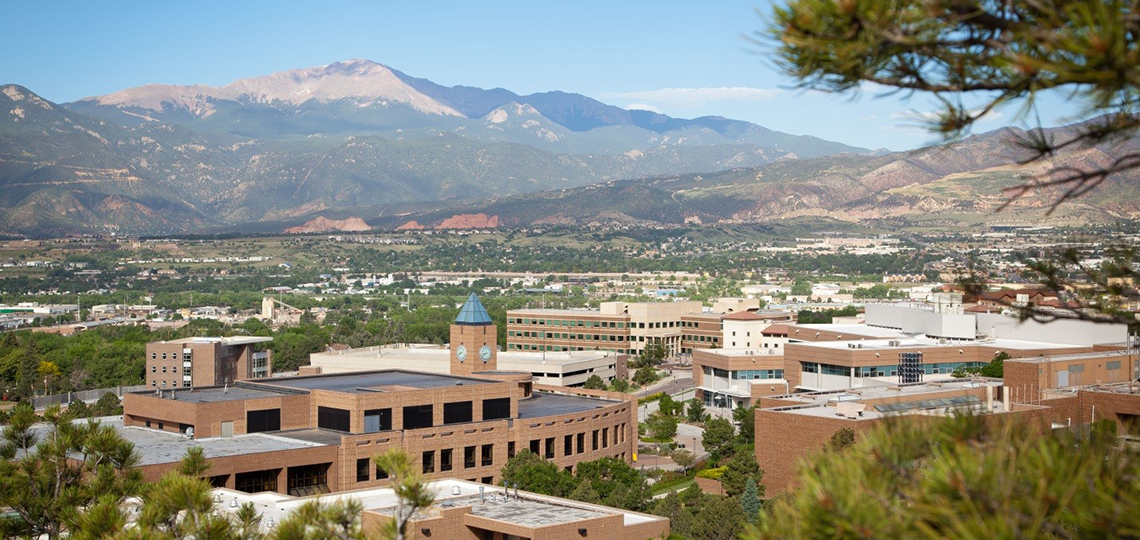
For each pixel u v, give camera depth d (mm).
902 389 163000
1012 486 18859
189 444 121562
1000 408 134250
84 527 49219
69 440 64312
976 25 18734
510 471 129125
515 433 139375
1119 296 23125
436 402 136125
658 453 185500
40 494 63344
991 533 17891
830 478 20406
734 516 110500
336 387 146875
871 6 17828
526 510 91250
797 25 18062
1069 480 18594
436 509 86562
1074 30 17016
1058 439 20156
